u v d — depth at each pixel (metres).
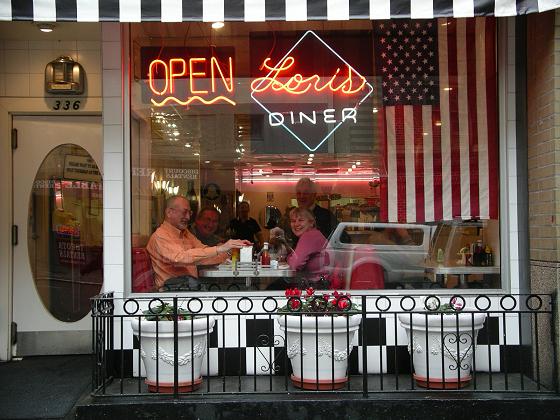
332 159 5.39
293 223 5.40
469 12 4.29
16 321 6.24
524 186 5.18
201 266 5.34
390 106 5.36
